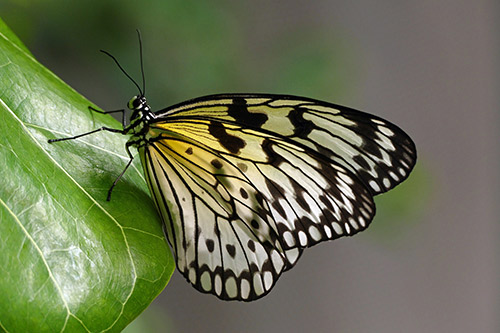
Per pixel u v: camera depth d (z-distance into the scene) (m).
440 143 1.41
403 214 0.93
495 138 1.43
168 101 0.87
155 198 0.68
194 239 0.69
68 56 0.87
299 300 1.45
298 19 1.15
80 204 0.66
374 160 0.69
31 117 0.67
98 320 0.64
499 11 1.39
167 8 0.85
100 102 0.89
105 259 0.65
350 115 0.69
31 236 0.64
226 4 0.91
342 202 0.69
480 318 1.45
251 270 0.70
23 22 0.85
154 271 0.66
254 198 0.69
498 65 1.40
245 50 0.93
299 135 0.69
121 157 0.69
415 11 1.34
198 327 1.40
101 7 0.85
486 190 1.43
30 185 0.65
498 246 1.44
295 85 0.94
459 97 1.40
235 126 0.69
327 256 1.44
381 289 1.44
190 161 0.69
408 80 1.37
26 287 0.64
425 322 1.45
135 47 0.86
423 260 1.43
